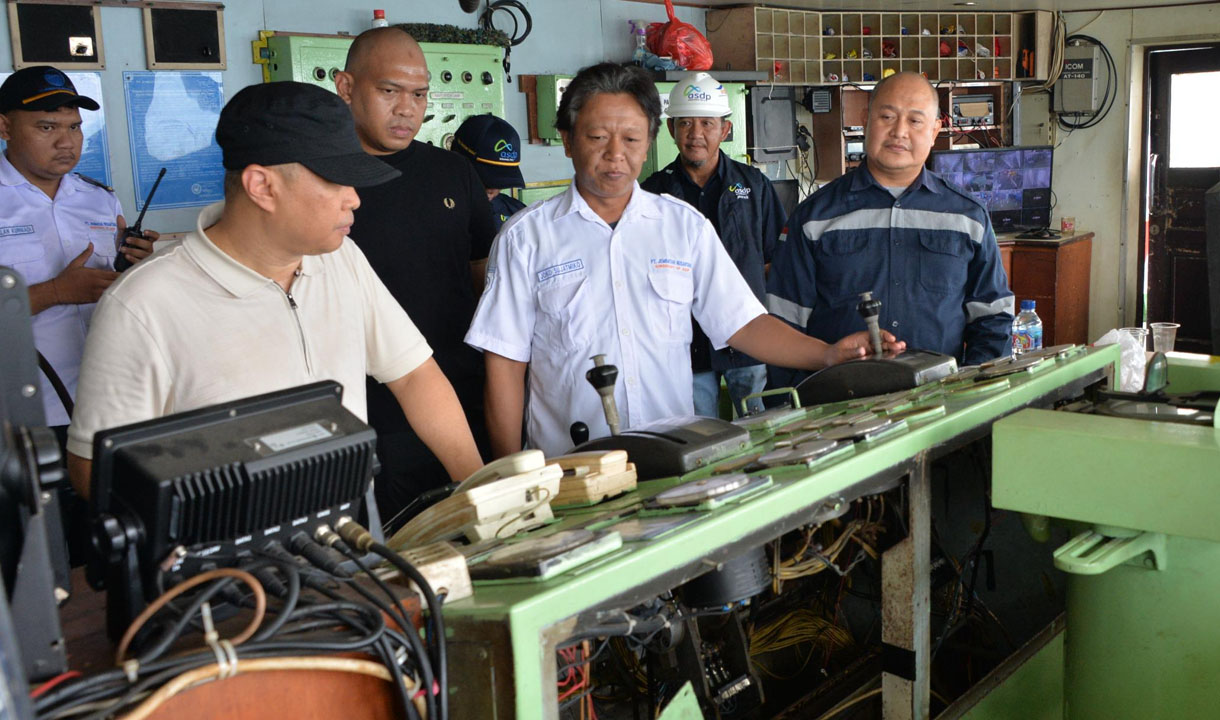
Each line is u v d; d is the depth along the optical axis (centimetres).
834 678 225
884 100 302
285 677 101
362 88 263
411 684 110
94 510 108
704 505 137
